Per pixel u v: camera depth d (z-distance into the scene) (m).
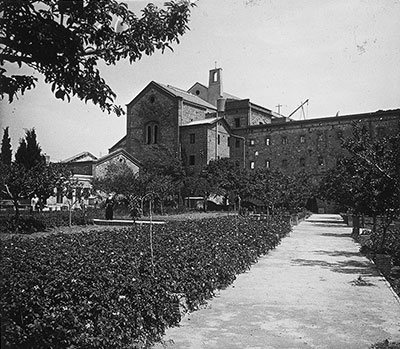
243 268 11.91
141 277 6.70
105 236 12.70
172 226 16.73
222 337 6.30
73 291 5.29
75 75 3.66
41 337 4.55
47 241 11.02
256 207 42.34
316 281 10.53
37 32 3.27
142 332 5.80
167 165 49.47
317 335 6.42
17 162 17.83
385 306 8.15
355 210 16.22
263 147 60.03
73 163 38.50
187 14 4.26
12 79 3.41
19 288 4.93
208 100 71.50
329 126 55.47
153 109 58.62
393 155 12.99
